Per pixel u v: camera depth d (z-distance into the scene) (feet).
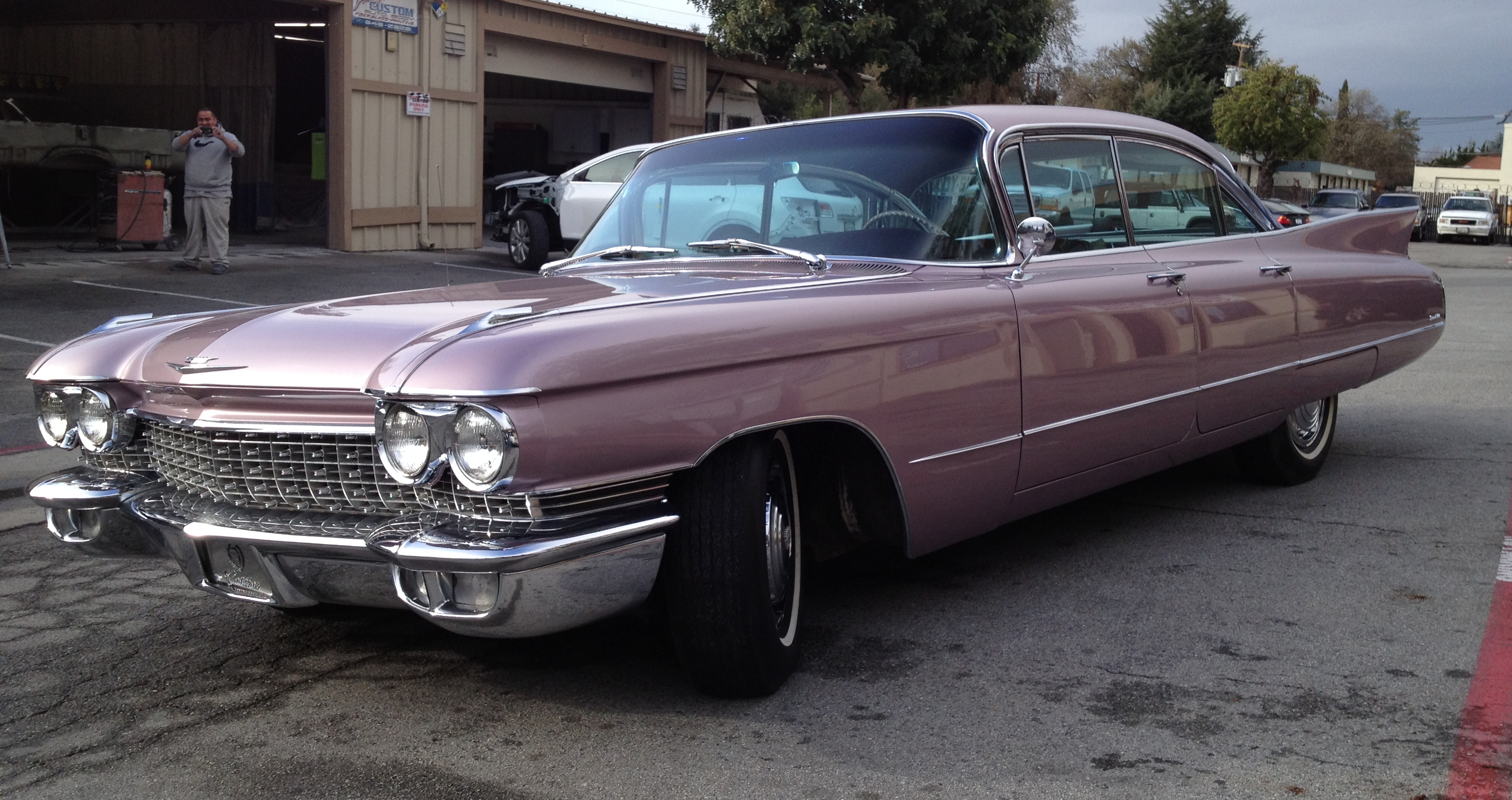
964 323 11.12
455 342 8.48
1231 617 12.13
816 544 11.72
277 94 65.41
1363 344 17.13
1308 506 16.57
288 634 11.93
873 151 12.81
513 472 8.12
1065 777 8.73
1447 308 47.11
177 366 9.87
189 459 10.00
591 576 8.57
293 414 9.27
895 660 11.04
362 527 9.07
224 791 8.65
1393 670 10.73
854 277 11.28
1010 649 11.31
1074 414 12.37
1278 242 16.24
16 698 10.37
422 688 10.53
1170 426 13.87
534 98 82.94
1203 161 15.62
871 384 10.27
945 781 8.68
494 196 65.26
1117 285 13.01
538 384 8.11
